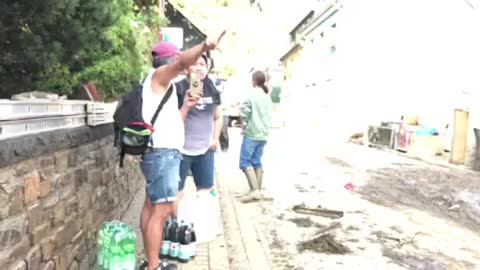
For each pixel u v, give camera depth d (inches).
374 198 365.7
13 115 112.3
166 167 156.7
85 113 178.2
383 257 229.8
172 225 194.1
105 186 212.2
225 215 296.7
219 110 229.3
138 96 155.5
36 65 191.3
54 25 195.3
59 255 143.7
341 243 248.5
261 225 277.6
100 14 208.7
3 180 106.0
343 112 985.5
